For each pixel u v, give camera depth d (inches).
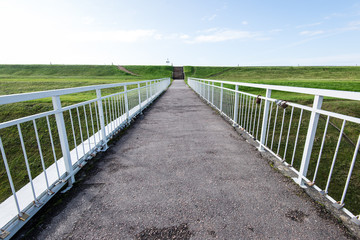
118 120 192.1
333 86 919.7
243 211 77.1
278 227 69.2
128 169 113.0
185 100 427.2
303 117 473.1
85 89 114.5
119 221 72.8
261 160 122.4
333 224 70.5
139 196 87.7
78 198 86.9
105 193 90.4
